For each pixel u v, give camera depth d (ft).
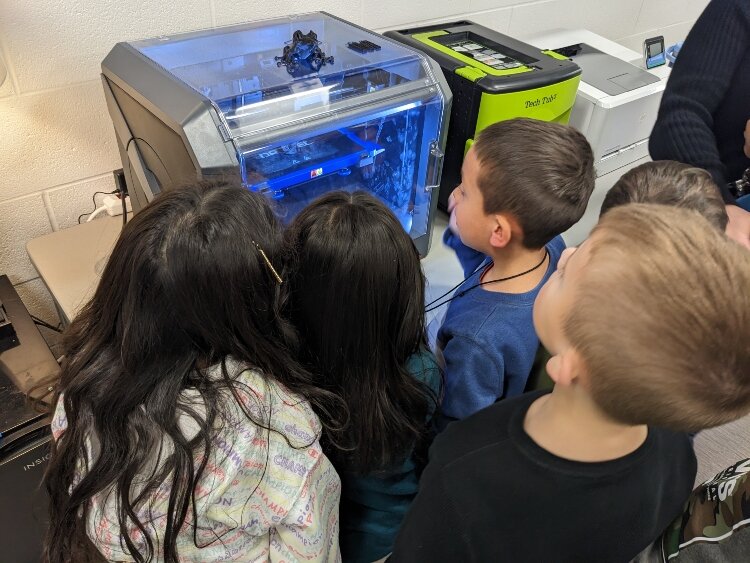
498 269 2.73
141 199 3.54
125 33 3.78
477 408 2.53
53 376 3.00
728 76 3.29
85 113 3.92
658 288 1.15
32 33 3.46
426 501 1.72
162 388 1.94
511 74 3.71
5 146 3.72
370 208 2.26
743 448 2.09
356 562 2.89
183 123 2.52
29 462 2.81
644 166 2.59
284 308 2.27
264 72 3.18
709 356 1.15
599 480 1.47
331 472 2.34
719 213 2.37
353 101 3.05
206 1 3.99
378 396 2.40
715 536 1.50
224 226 1.90
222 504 1.98
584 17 6.58
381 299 2.22
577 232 4.62
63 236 3.93
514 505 1.54
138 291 1.91
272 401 2.08
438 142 3.58
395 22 5.06
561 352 1.36
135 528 1.98
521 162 2.41
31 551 2.95
